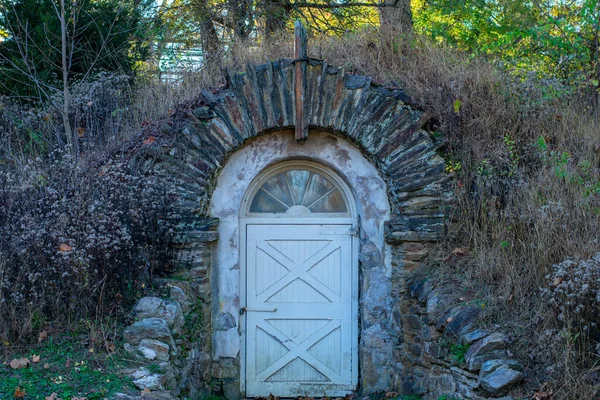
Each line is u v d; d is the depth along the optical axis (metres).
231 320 7.31
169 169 7.09
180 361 6.22
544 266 5.94
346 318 7.52
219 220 7.24
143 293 6.46
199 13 12.49
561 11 10.66
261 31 12.75
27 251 6.02
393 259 7.33
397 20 11.91
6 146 8.77
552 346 5.23
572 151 7.50
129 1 11.89
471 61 9.20
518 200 6.90
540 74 8.91
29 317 5.82
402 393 6.88
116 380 5.28
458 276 6.70
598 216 6.16
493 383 5.19
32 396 4.84
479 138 7.58
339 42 9.45
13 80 10.07
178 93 9.41
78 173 6.70
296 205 7.60
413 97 7.67
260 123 7.20
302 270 7.53
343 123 7.22
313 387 7.46
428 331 6.40
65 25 9.56
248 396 7.44
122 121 9.18
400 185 7.18
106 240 5.93
